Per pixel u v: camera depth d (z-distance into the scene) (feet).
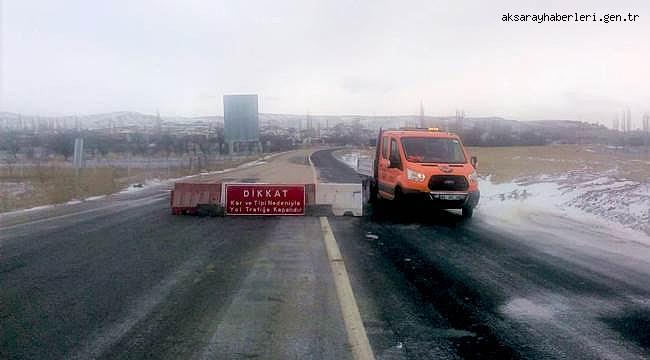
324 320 19.39
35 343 16.94
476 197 50.19
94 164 149.07
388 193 55.36
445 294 23.13
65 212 53.36
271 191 50.75
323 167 155.94
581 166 124.06
